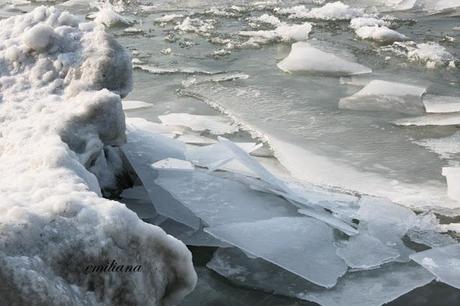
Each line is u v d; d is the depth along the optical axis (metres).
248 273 2.88
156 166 3.43
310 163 3.97
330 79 5.61
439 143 4.29
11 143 2.68
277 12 7.93
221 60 6.15
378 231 3.18
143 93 5.25
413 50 6.22
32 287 1.75
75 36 3.36
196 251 3.03
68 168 2.42
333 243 3.00
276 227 3.03
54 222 1.94
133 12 8.15
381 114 4.80
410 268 2.93
